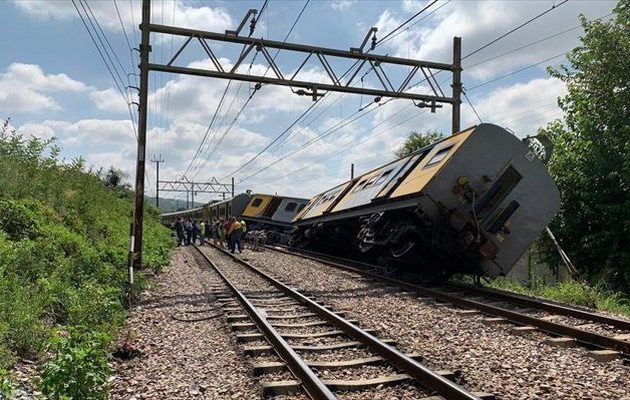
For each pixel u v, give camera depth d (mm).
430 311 9555
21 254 9250
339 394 5090
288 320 9062
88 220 16641
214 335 8039
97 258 12320
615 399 4824
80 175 21000
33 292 8039
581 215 16984
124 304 10617
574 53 17578
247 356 6633
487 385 5195
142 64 16500
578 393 4961
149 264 17688
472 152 12453
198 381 5660
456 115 18906
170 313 9961
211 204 55594
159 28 16359
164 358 6688
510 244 12477
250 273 17062
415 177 13633
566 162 17344
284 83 16875
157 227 36438
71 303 8398
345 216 20031
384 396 4996
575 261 17406
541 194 12648
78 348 4941
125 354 6801
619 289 16281
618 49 16500
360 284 13781
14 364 5891
